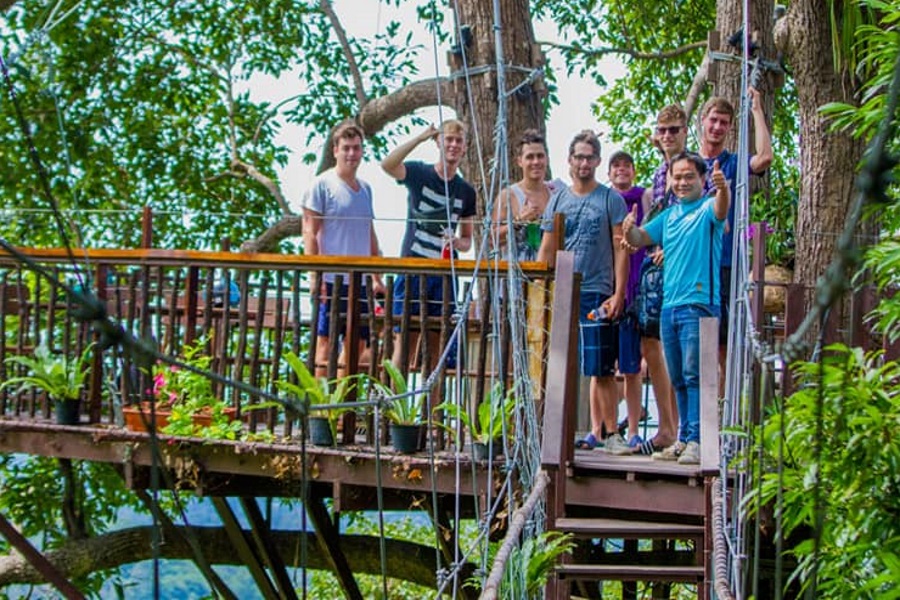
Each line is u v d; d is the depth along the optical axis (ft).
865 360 17.08
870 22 27.53
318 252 26.48
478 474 23.58
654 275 24.90
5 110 50.96
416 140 26.37
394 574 33.37
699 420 22.71
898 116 16.34
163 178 57.82
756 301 22.11
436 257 26.89
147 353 6.61
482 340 24.03
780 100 48.24
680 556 32.32
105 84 54.75
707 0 55.11
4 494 46.80
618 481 22.35
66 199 52.44
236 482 26.35
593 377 25.99
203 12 57.47
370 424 25.17
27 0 52.01
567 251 23.36
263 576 29.78
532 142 25.91
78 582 40.63
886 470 14.65
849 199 29.07
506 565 18.08
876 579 13.83
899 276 16.39
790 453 15.29
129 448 25.54
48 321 26.84
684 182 23.24
